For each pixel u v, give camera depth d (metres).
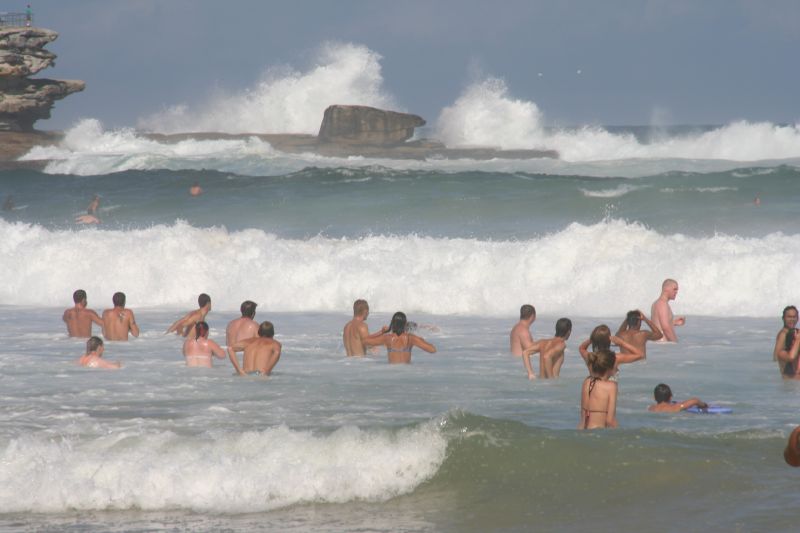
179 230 81.25
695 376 41.78
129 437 28.77
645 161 190.62
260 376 41.97
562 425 32.12
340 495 25.64
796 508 23.78
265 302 70.81
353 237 104.62
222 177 148.75
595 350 34.50
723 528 22.78
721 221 105.69
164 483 25.64
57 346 50.62
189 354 44.97
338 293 70.31
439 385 39.84
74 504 25.06
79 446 28.20
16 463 26.62
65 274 74.25
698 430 30.75
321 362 46.19
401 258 73.50
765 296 64.88
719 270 66.31
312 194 131.50
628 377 41.59
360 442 27.56
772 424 31.83
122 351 49.41
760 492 24.97
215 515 24.42
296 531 23.30
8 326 58.78
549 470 26.73
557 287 68.62
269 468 26.25
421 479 26.44
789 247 71.25
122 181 149.25
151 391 38.50
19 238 81.44
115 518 24.27
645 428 30.08
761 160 198.12
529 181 133.50
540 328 58.12
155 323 60.75
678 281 66.62
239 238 80.69
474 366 44.88
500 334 56.19
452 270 71.38
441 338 54.62
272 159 193.12
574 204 117.94
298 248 78.50
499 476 26.36
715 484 25.62
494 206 118.81
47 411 34.59
